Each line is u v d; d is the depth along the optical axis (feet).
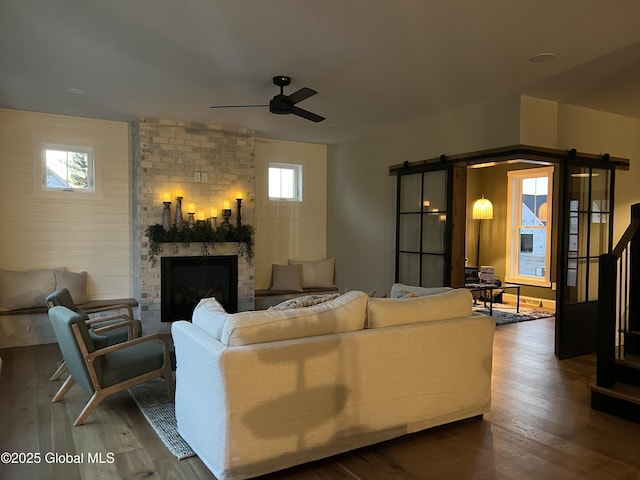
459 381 10.78
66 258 19.33
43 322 17.98
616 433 10.43
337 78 14.17
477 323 11.06
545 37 11.18
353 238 23.81
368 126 20.79
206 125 20.52
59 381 13.78
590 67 13.21
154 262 19.49
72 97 16.39
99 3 9.52
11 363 15.46
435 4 9.55
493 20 10.27
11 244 18.40
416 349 10.05
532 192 27.27
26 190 18.57
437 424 10.46
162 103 17.15
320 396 8.85
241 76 14.02
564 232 16.70
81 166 19.71
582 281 17.48
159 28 10.71
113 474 8.57
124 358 11.47
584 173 17.49
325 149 25.85
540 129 16.15
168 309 19.72
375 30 10.80
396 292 13.53
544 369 15.17
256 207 23.82
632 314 13.33
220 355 7.89
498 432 10.46
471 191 29.73
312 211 25.53
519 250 27.94
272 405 8.33
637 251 13.23
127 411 11.53
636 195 19.30
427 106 17.35
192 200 20.31
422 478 8.50
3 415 11.28
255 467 8.21
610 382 11.71
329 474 8.64
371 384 9.46
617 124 18.58
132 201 20.42
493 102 16.42
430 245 19.20
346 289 24.30
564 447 9.74
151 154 19.38
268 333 8.55
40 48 11.91
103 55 12.37
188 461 9.06
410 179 20.21
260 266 24.06
